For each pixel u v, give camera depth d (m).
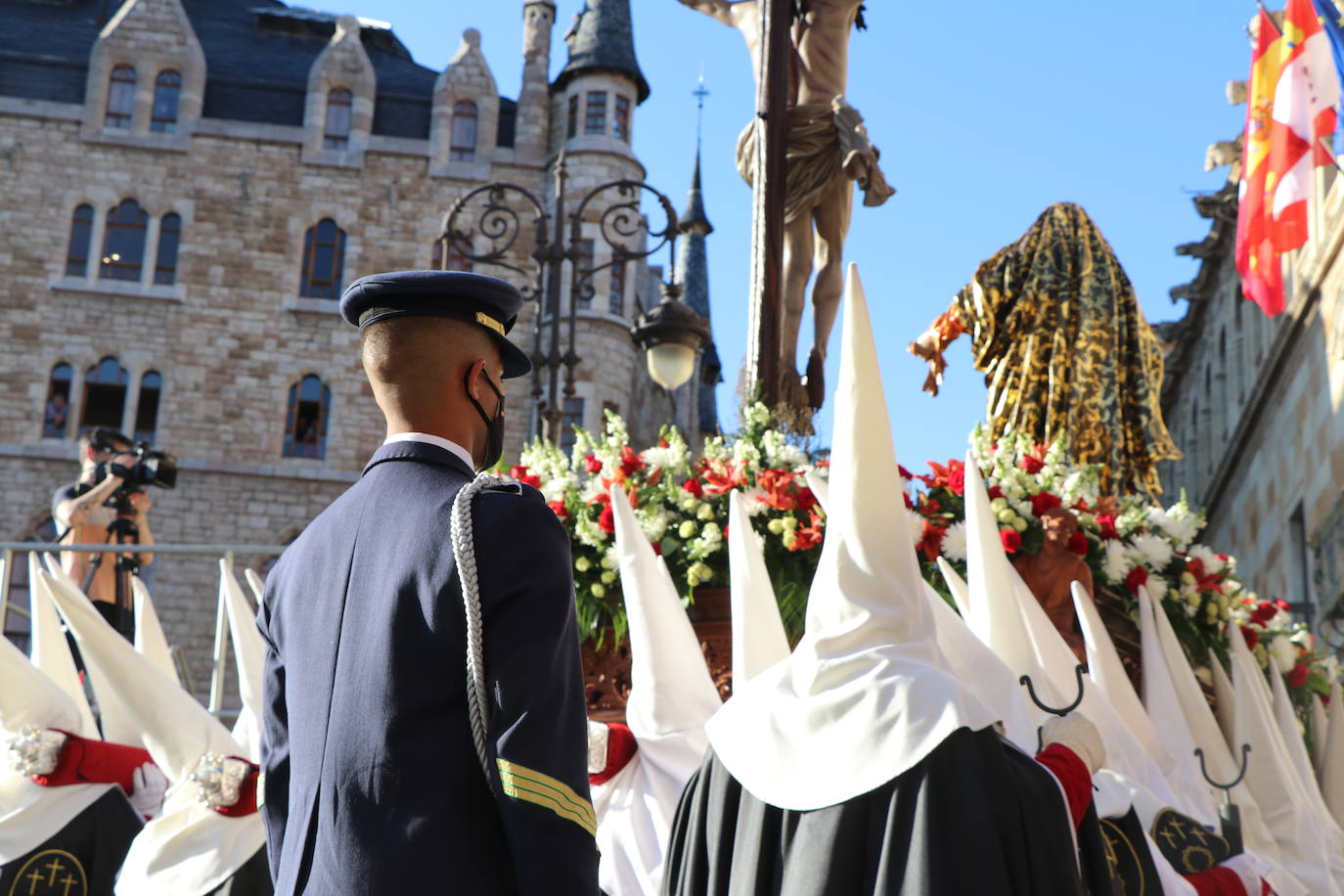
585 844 2.34
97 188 43.25
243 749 5.64
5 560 7.82
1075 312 6.77
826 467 5.43
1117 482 6.55
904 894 2.76
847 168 7.50
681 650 4.51
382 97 45.28
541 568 2.46
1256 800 5.03
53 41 45.34
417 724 2.41
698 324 12.62
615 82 44.59
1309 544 18.92
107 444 10.38
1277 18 11.31
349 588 2.57
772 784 3.05
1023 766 2.95
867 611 3.13
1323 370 17.95
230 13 47.78
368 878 2.34
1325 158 10.87
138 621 6.29
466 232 43.66
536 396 15.08
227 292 42.97
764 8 7.45
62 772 5.16
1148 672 5.14
